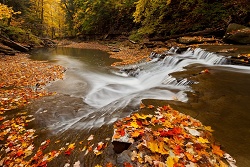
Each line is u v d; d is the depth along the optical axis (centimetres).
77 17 3641
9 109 538
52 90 714
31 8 3145
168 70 863
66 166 262
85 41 3362
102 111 420
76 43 3200
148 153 227
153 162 215
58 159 282
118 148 246
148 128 275
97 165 237
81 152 279
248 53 764
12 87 737
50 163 280
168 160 217
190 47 1045
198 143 248
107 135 291
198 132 275
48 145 340
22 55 1653
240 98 411
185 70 692
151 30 1772
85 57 1592
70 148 297
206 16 1380
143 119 309
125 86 800
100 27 3316
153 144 238
